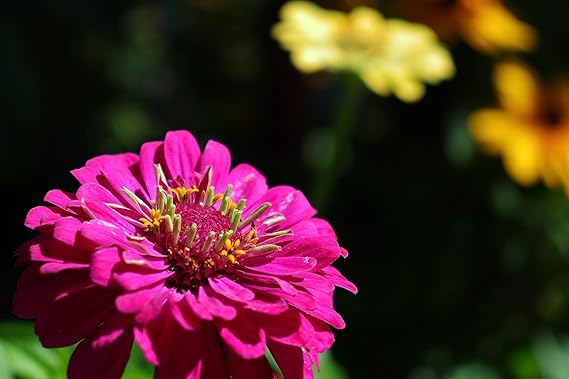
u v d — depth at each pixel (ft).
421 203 2.39
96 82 3.04
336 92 3.34
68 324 1.27
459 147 2.32
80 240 1.29
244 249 1.37
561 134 2.15
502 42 2.30
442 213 2.37
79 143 2.91
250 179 1.46
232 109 3.26
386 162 2.51
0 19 2.61
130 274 1.27
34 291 1.29
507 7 2.48
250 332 1.27
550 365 2.23
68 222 1.29
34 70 2.68
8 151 2.61
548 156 2.10
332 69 1.92
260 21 3.14
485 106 2.35
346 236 2.43
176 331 1.27
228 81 3.44
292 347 1.31
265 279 1.33
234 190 1.45
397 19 2.35
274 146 3.03
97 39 3.04
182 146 1.43
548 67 2.51
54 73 2.89
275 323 1.28
